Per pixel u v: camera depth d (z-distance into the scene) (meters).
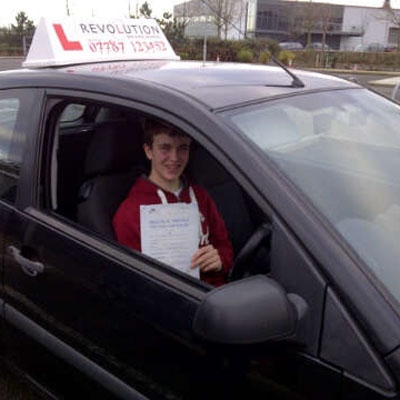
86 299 1.87
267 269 1.73
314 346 1.33
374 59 33.31
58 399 2.12
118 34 2.67
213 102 1.71
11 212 2.15
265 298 1.32
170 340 1.61
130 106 1.78
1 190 2.23
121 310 1.75
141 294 1.69
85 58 2.39
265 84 2.02
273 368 1.40
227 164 1.54
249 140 1.59
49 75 2.12
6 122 2.26
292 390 1.37
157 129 1.98
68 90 2.00
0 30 37.16
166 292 1.63
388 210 1.71
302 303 1.36
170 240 2.00
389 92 16.69
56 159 2.14
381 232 1.58
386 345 1.24
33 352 2.17
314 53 32.88
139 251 1.99
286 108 1.87
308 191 1.57
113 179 2.26
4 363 2.42
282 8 49.69
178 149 2.00
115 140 2.29
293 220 1.42
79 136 2.33
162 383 1.68
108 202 2.21
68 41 2.38
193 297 1.58
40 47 2.36
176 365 1.62
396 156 1.99
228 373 1.49
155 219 2.01
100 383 1.88
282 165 1.60
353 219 1.58
